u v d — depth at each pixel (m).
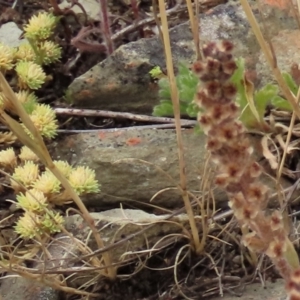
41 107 0.29
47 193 0.28
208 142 0.19
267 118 0.29
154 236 0.27
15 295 0.27
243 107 0.28
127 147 0.29
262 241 0.21
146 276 0.27
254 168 0.20
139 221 0.27
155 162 0.29
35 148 0.25
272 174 0.28
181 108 0.29
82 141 0.29
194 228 0.27
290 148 0.28
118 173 0.29
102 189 0.29
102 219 0.28
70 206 0.29
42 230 0.27
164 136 0.29
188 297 0.26
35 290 0.27
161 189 0.29
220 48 0.18
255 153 0.28
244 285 0.26
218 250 0.27
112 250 0.27
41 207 0.27
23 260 0.27
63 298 0.27
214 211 0.27
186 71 0.28
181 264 0.27
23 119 0.24
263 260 0.27
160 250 0.27
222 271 0.27
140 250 0.27
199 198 0.28
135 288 0.27
